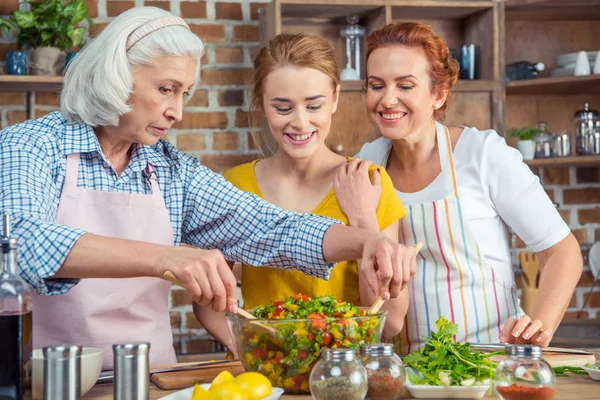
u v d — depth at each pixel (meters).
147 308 1.69
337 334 1.29
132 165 1.69
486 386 1.27
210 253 1.31
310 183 1.88
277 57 1.75
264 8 3.40
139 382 1.11
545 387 1.17
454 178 2.08
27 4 3.22
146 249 1.33
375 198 1.81
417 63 2.00
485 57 3.49
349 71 3.35
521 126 3.74
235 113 3.51
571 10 3.57
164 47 1.52
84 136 1.62
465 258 2.05
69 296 1.60
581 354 1.62
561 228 2.06
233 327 1.36
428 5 3.40
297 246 1.61
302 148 1.77
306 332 1.29
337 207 1.84
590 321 3.59
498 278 2.08
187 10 3.46
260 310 1.44
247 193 1.74
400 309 1.82
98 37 1.56
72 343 1.61
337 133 3.21
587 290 3.73
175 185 1.74
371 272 1.46
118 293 1.63
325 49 1.78
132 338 1.65
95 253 1.32
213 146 3.49
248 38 3.52
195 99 3.47
